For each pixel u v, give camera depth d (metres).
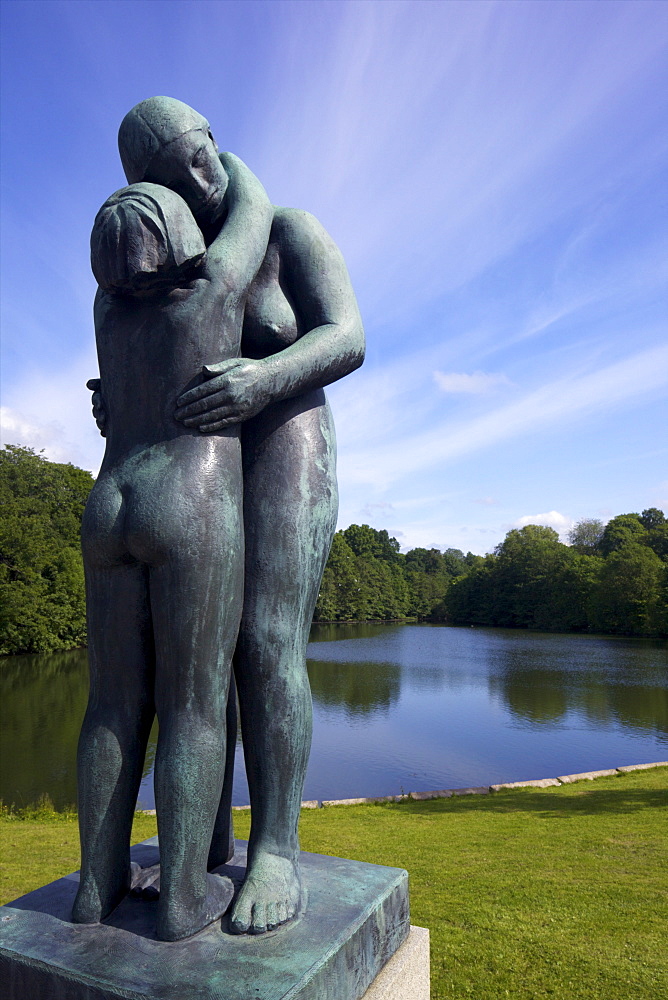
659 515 85.50
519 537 82.75
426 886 6.62
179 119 1.91
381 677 35.06
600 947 5.04
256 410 1.90
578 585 65.31
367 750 18.69
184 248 1.77
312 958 1.59
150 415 1.87
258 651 1.96
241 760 14.48
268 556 1.99
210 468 1.84
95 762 1.83
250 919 1.72
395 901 2.00
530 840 8.48
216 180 1.99
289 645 1.99
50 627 39.53
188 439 1.84
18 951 1.63
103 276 1.81
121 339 1.90
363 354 2.14
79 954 1.61
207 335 1.85
